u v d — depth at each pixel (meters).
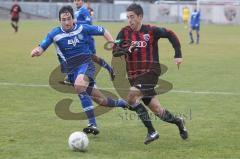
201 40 90.31
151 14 160.25
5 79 39.41
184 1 165.62
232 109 28.81
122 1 176.88
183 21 150.75
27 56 57.84
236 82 39.12
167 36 20.59
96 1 180.88
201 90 35.22
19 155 19.00
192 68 48.09
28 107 28.78
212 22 154.62
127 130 23.48
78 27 21.83
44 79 39.50
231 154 19.52
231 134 22.88
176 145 20.84
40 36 91.88
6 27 120.88
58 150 19.78
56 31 21.78
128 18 20.33
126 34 20.67
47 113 27.17
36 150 19.75
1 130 23.12
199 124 24.94
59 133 22.73
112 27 118.06
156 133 20.66
